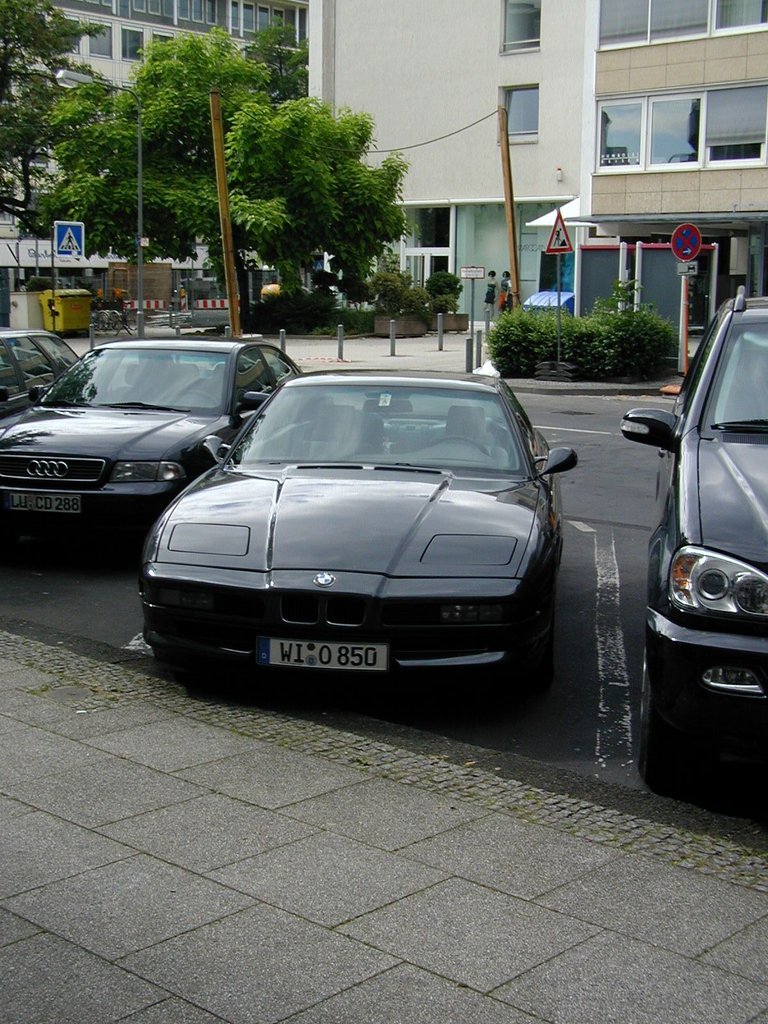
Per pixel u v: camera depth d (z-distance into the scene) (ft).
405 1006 10.83
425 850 14.10
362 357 104.83
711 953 11.85
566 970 11.46
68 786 15.84
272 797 15.60
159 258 135.03
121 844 14.11
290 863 13.67
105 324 133.39
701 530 15.62
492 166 154.81
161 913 12.47
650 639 15.49
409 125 161.27
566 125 148.36
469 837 14.49
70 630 24.31
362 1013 10.72
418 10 158.61
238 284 138.31
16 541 31.42
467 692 20.93
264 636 18.89
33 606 26.25
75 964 11.49
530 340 83.10
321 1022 10.59
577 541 34.12
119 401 32.73
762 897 13.12
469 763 17.20
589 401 73.46
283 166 132.05
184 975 11.31
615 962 11.63
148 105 133.39
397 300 137.90
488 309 107.96
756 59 104.12
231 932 12.09
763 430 18.49
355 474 22.72
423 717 19.57
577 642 24.17
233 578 19.06
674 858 14.08
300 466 23.32
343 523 20.13
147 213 130.93
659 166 110.52
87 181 128.67
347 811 15.20
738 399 19.21
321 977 11.29
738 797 16.33
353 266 136.87
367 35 163.43
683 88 108.17
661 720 15.75
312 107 134.41
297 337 133.08
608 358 80.53
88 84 126.11
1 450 29.14
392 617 18.62
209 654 19.29
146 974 11.32
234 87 138.62
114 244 131.64
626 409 69.00
